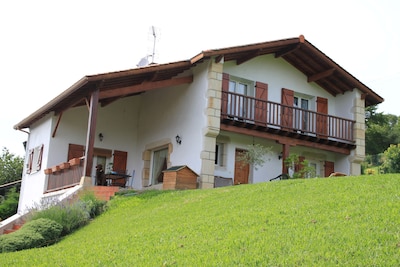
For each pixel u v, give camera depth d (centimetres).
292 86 1969
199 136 1639
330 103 2066
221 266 629
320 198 927
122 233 967
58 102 1666
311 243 666
